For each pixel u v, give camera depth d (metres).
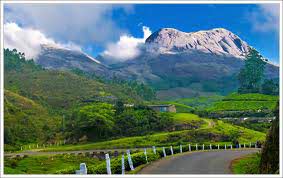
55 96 164.75
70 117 112.25
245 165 23.39
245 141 74.38
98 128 89.25
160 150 32.22
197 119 96.69
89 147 77.62
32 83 181.38
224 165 24.11
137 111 97.25
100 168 18.98
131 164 21.53
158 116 95.81
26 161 52.16
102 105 95.19
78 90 173.00
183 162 26.48
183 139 77.81
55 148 81.81
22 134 100.25
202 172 20.23
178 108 148.00
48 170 45.78
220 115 108.44
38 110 132.50
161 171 20.72
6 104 115.50
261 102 119.25
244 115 107.19
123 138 85.62
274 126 17.30
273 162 16.78
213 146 55.88
